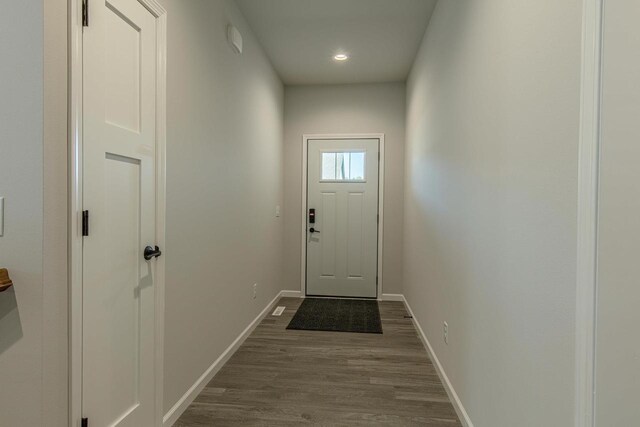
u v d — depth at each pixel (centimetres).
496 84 135
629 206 75
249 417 175
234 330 255
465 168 174
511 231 120
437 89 240
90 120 116
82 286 114
